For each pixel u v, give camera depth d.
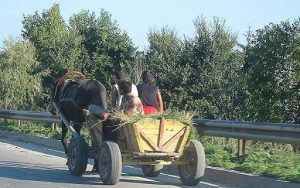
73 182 14.62
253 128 16.11
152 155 13.90
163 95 44.16
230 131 17.09
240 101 41.00
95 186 13.97
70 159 15.77
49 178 15.30
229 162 15.94
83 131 23.33
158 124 13.84
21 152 22.03
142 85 14.88
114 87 15.15
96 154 15.15
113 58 61.75
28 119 29.28
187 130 14.21
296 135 14.90
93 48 62.16
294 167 14.50
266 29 32.91
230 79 41.97
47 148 23.72
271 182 13.23
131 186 14.12
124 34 61.97
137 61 47.97
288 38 32.03
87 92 16.61
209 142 20.05
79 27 63.28
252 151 17.48
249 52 33.44
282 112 31.11
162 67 44.91
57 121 26.38
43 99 57.56
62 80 19.05
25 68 56.53
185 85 43.97
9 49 56.53
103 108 14.84
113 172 13.69
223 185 14.48
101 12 62.91
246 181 14.01
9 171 16.61
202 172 14.16
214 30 45.34
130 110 14.29
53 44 61.19
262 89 31.86
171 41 48.09
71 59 60.06
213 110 41.09
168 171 16.86
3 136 29.39
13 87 54.44
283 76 31.77
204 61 43.78
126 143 14.35
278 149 18.83
